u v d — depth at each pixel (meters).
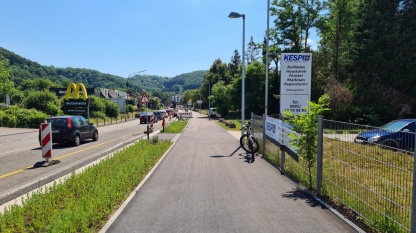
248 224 5.43
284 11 50.03
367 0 43.91
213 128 33.19
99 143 19.80
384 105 37.25
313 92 45.81
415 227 4.08
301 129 7.52
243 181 8.66
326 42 52.09
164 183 8.49
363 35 43.28
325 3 49.22
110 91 120.75
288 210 6.13
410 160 4.41
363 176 5.47
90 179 8.05
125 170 8.98
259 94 58.91
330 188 6.74
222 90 74.38
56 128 17.83
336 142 6.43
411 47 40.88
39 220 5.27
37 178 9.66
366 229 5.09
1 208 6.56
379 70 41.47
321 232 5.04
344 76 45.72
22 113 37.44
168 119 61.31
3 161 12.96
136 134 26.98
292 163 9.63
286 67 14.96
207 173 9.77
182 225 5.42
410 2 42.53
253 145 12.70
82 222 5.08
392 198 4.73
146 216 5.88
